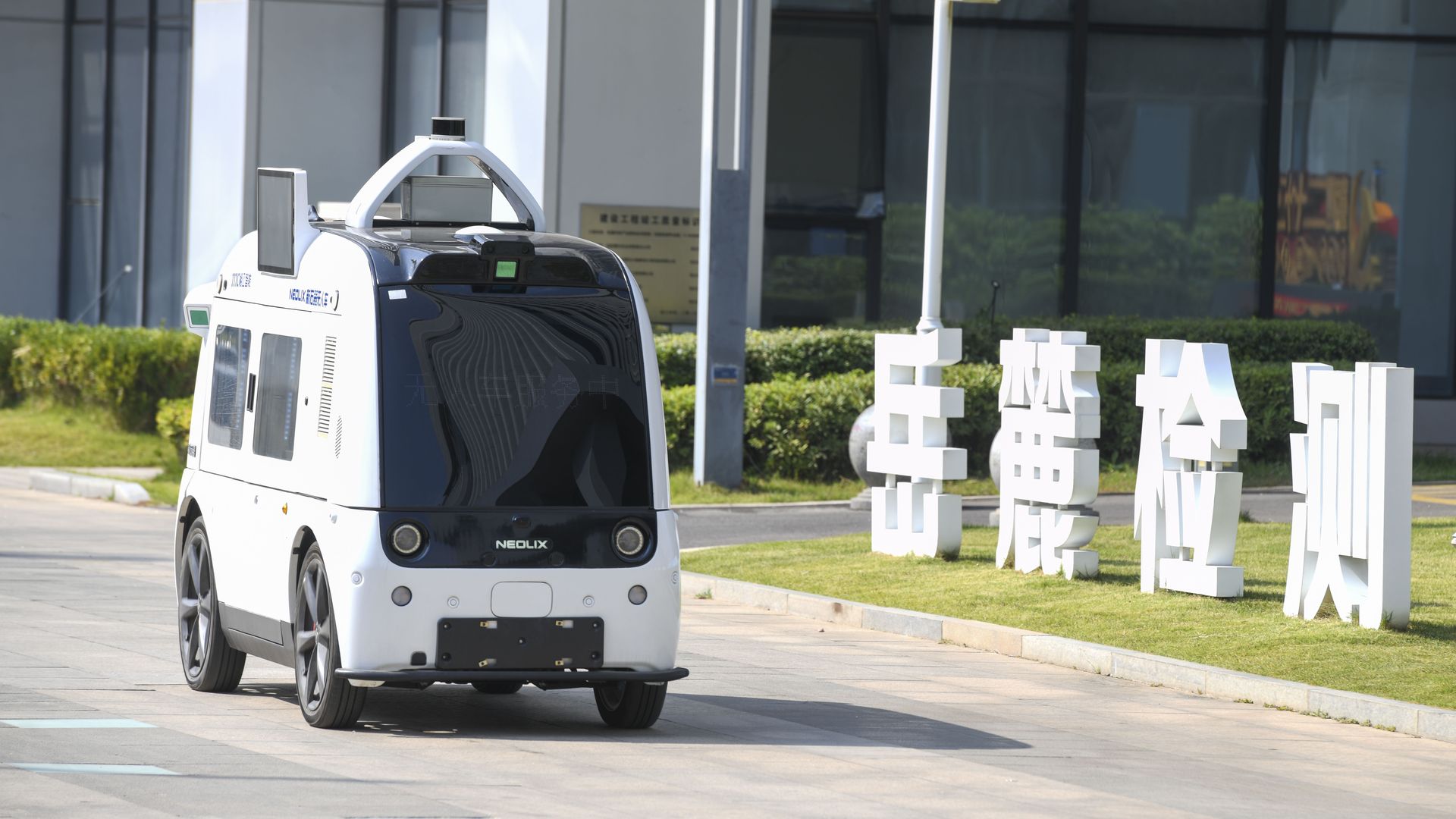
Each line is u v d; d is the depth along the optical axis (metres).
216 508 35.00
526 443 31.06
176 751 28.33
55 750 27.98
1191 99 96.38
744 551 57.94
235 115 96.94
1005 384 53.50
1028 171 95.88
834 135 92.75
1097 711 36.72
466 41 95.62
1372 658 39.44
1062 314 96.19
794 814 25.50
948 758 30.64
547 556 30.73
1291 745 33.62
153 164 108.81
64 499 77.38
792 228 92.75
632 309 32.25
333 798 25.20
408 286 31.25
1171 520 47.16
